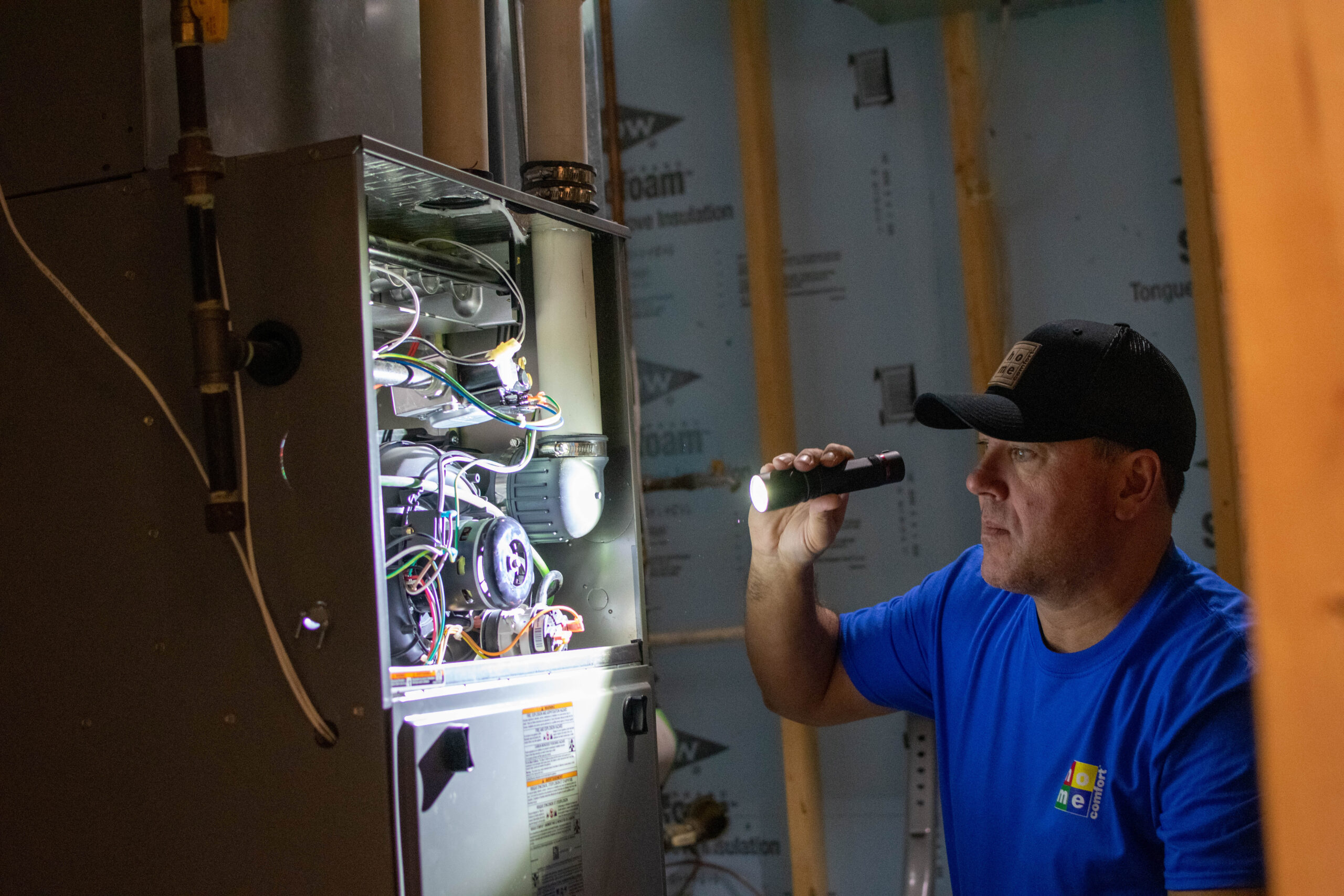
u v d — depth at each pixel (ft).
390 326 4.28
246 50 3.73
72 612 3.36
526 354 4.51
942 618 4.57
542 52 4.50
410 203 3.83
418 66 4.67
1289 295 1.65
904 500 9.00
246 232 3.27
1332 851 1.61
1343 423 1.61
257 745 3.16
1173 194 8.56
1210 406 8.07
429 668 3.43
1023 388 3.73
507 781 3.53
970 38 8.65
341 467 3.12
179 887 3.22
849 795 8.90
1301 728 1.64
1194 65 8.13
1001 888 3.99
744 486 9.18
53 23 3.46
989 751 4.11
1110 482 3.70
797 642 4.77
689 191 9.53
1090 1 8.68
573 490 4.33
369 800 3.04
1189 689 3.45
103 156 3.38
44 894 3.35
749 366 9.37
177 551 3.25
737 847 9.13
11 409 3.46
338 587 3.11
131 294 3.31
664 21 9.62
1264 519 1.66
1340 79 1.62
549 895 3.66
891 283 9.07
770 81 9.34
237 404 3.25
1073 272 8.71
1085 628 3.86
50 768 3.37
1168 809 3.37
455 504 4.04
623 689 4.24
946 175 8.95
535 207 4.02
